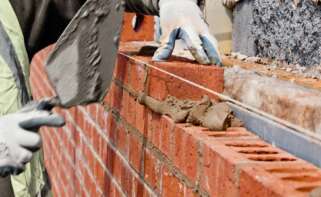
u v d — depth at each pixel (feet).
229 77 6.14
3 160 4.42
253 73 6.32
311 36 6.94
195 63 6.51
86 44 4.84
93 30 4.84
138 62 6.66
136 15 8.46
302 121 4.72
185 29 6.56
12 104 5.52
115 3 4.90
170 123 5.64
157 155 6.11
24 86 5.71
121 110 7.61
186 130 5.27
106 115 8.49
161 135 5.94
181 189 5.37
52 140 14.90
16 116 4.51
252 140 5.03
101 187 8.94
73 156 11.58
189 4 6.89
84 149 10.37
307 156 4.41
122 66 7.47
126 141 7.40
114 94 7.95
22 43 5.75
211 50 6.50
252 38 8.38
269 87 5.39
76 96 4.90
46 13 6.30
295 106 4.83
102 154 8.80
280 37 7.66
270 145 4.89
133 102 6.98
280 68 7.04
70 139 11.93
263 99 5.35
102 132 8.80
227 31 9.05
